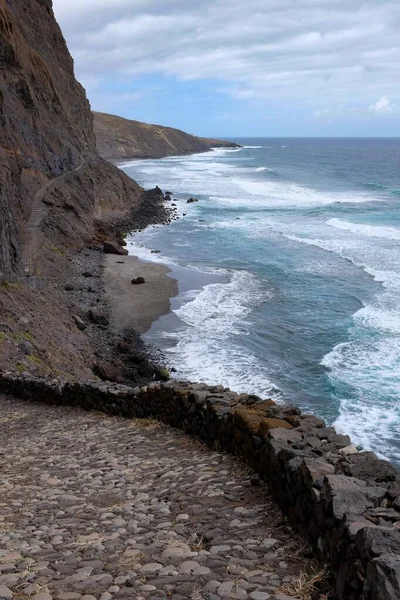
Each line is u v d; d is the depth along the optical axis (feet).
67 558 15.28
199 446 28.43
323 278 115.65
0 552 16.05
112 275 120.57
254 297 104.32
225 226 177.68
